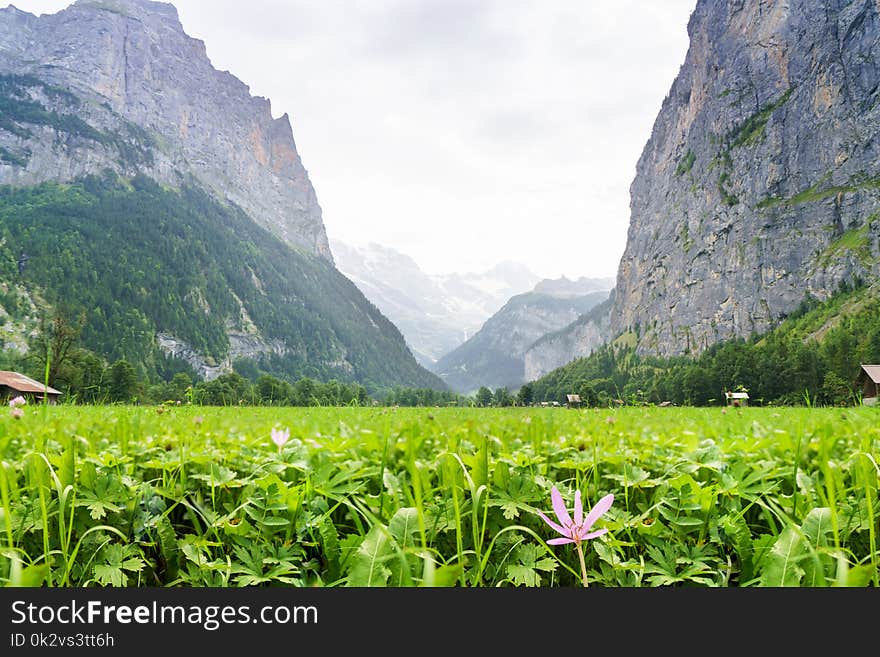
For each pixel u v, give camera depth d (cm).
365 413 1138
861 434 486
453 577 231
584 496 335
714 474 377
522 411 788
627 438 514
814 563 236
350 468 381
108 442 479
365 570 256
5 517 251
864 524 302
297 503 310
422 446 492
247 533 302
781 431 522
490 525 312
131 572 295
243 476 396
